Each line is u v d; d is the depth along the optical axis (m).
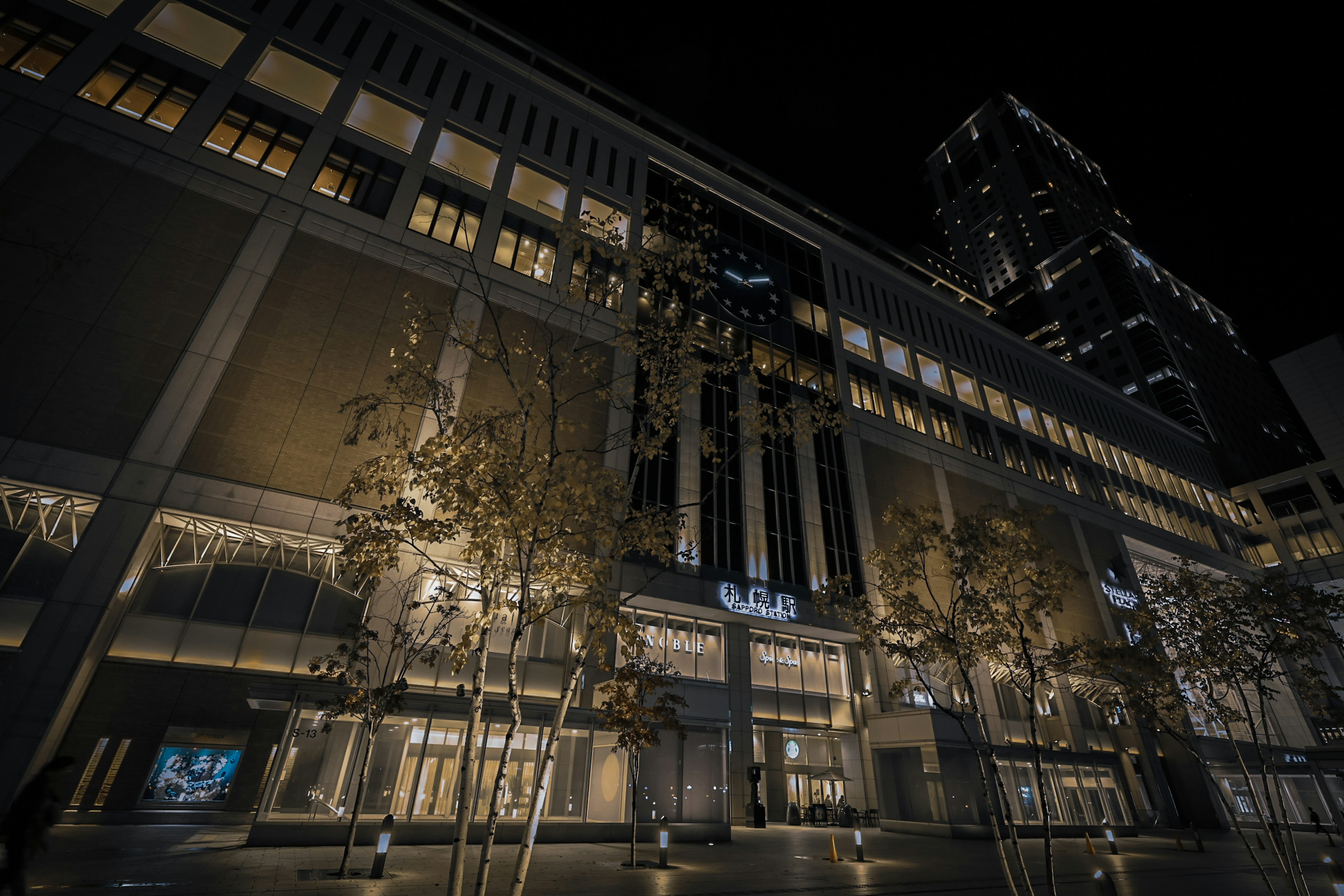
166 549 24.45
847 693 37.72
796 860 20.33
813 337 48.97
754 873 17.34
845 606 16.36
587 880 15.25
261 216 29.22
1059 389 67.75
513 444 11.16
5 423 21.56
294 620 25.52
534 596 11.60
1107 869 21.12
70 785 20.98
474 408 29.81
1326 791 34.06
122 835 18.20
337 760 19.62
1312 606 19.50
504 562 10.54
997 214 161.88
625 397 13.02
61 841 16.33
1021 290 137.38
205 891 11.48
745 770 32.16
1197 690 22.48
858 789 35.44
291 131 32.12
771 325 46.78
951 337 60.47
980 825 30.55
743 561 36.38
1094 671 14.25
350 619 26.27
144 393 24.12
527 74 42.84
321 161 32.16
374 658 24.08
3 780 18.22
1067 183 163.75
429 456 10.52
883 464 46.69
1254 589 20.56
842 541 40.94
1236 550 73.75
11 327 22.66
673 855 20.48
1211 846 30.39
